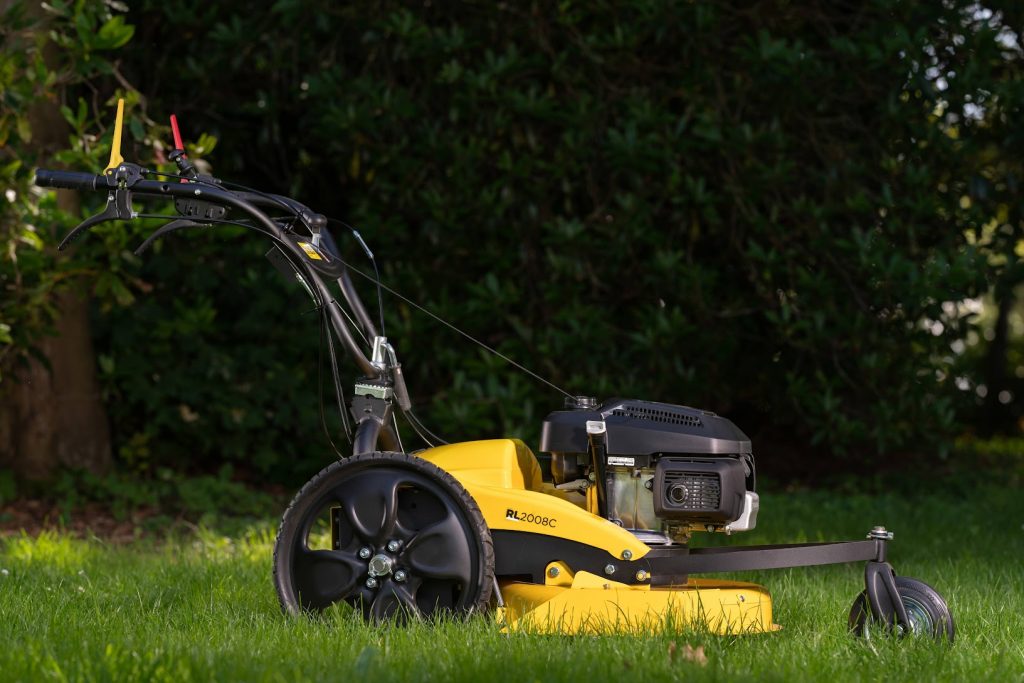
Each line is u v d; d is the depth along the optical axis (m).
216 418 11.77
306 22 11.19
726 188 10.83
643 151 10.61
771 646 4.80
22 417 11.00
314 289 5.64
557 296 11.08
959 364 11.34
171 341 11.62
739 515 5.17
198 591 6.33
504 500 5.21
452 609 5.12
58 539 8.96
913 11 10.66
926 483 13.68
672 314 10.85
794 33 11.45
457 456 5.46
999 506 11.98
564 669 4.10
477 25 11.14
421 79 11.41
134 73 11.79
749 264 11.12
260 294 11.72
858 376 11.65
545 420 5.43
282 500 11.58
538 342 11.21
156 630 5.07
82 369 11.22
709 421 5.22
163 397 11.53
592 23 11.33
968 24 10.97
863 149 11.45
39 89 8.56
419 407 12.08
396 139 11.30
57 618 5.21
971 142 10.85
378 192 11.65
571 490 5.50
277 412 11.73
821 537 9.21
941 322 11.27
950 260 10.65
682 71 11.12
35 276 9.24
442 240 11.34
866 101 11.25
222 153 12.52
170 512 10.75
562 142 11.09
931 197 10.55
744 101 10.98
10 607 5.55
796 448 15.27
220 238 11.05
